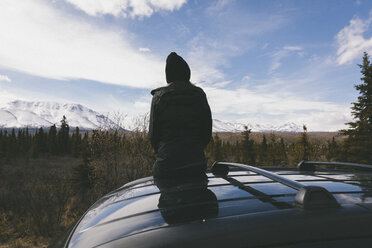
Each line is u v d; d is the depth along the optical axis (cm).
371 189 102
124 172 681
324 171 162
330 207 70
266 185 112
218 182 124
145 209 87
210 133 194
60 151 6138
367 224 66
